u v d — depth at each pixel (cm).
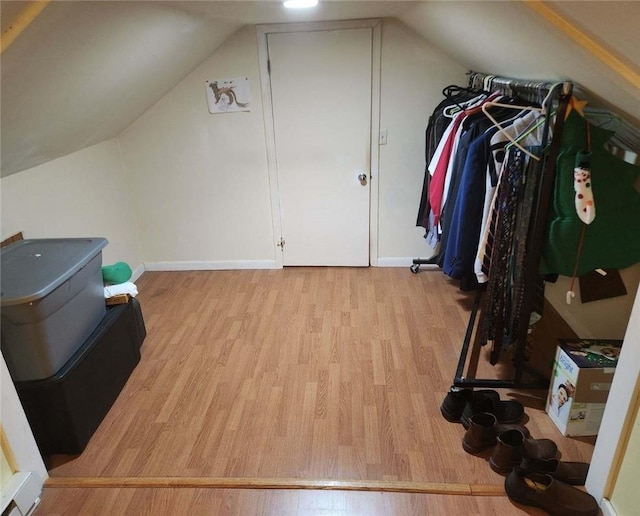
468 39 209
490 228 199
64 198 266
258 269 369
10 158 203
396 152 328
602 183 170
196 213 357
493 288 202
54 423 180
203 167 341
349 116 319
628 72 122
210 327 287
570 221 174
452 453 185
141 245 366
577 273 184
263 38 299
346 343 264
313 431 199
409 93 310
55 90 168
